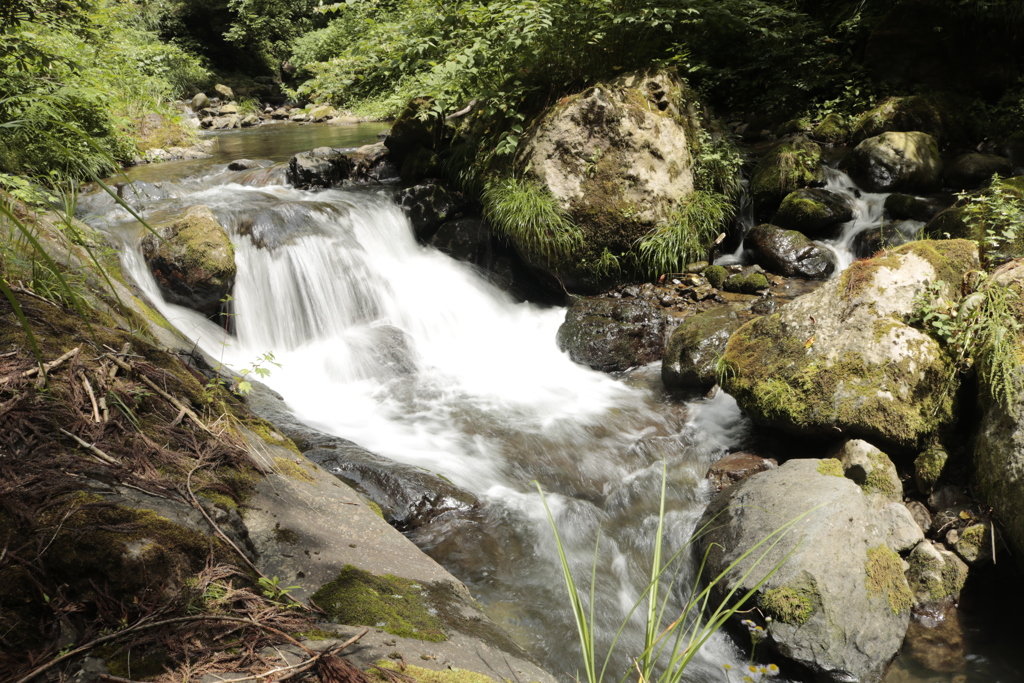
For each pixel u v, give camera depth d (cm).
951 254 495
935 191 874
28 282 329
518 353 715
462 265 818
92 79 1053
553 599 382
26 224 390
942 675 342
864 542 368
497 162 814
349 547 286
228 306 655
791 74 1163
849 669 333
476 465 495
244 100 2306
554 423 565
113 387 290
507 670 247
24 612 201
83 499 227
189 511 247
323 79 1158
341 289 717
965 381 458
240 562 245
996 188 642
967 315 458
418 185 847
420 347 712
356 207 792
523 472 494
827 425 461
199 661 200
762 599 346
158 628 207
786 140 1070
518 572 400
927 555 392
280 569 258
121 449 262
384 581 273
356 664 214
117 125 1109
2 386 264
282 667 203
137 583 214
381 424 556
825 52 1169
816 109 1125
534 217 754
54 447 249
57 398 270
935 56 1045
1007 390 404
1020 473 376
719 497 437
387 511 415
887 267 492
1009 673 340
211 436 304
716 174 832
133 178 935
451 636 255
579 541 430
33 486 227
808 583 344
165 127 1286
